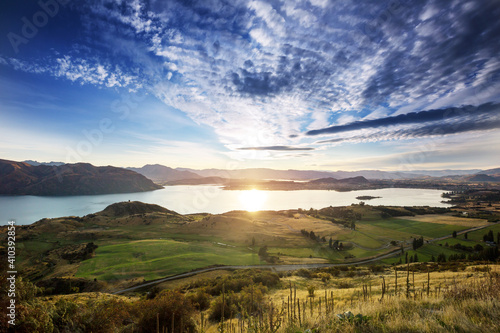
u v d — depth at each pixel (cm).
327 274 4862
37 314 689
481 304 619
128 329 1231
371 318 614
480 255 8100
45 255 11762
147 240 15238
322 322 630
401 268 5578
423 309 668
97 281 7581
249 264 10162
